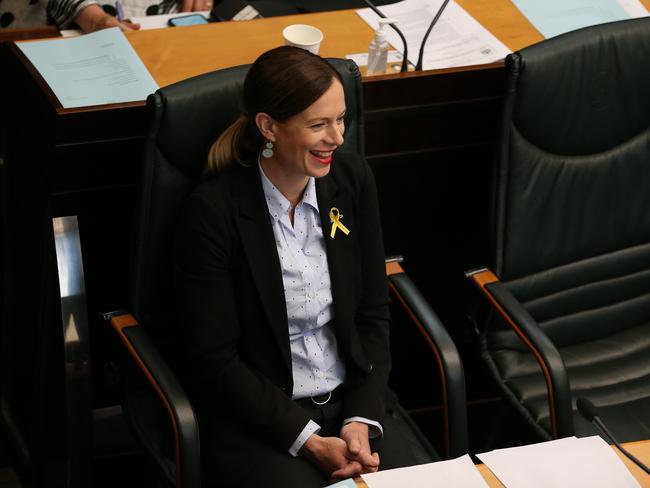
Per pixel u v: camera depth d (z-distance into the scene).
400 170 9.68
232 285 7.57
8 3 11.57
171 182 7.66
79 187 8.50
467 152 9.79
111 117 8.28
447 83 9.25
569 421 7.98
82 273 8.24
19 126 9.22
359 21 10.41
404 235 10.15
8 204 9.68
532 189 8.73
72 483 8.57
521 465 6.46
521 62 8.23
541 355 8.01
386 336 8.26
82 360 8.23
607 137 8.88
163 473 7.75
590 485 6.32
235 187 7.50
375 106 9.17
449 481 6.31
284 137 7.20
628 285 9.50
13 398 10.09
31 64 8.93
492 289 8.52
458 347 11.02
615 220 9.17
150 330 8.02
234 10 10.88
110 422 10.01
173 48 9.62
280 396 7.64
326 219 7.74
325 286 7.81
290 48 7.20
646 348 9.43
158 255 7.78
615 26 8.65
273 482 7.44
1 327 10.14
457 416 7.95
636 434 8.38
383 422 7.88
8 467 10.28
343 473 7.38
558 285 9.20
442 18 10.41
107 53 9.31
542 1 10.81
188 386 8.20
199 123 7.57
